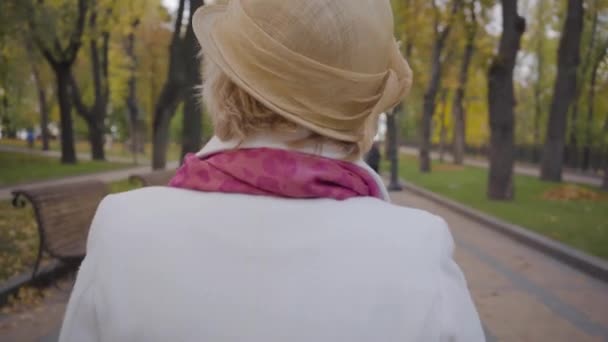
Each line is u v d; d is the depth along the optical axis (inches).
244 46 33.4
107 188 274.5
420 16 803.4
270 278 31.4
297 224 32.6
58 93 962.7
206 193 34.8
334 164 34.6
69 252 212.1
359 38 32.9
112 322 32.1
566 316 206.2
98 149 1143.6
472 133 1722.4
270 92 32.8
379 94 35.1
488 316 205.3
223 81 36.1
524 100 1512.1
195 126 488.7
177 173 37.5
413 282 30.7
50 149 1601.9
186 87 487.2
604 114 1055.6
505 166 565.0
